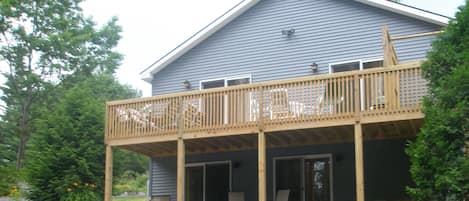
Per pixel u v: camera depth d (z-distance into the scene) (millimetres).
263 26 17125
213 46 17672
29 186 17656
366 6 15992
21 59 29922
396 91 12109
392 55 13461
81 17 32062
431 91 11297
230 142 15023
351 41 15945
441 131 10625
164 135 14078
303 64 16359
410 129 13547
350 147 15055
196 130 13781
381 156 14641
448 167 10406
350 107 12625
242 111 13430
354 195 14758
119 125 14586
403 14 15547
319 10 16516
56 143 17578
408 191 10992
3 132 30828
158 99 14320
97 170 17484
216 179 16609
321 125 12633
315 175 15383
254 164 16141
